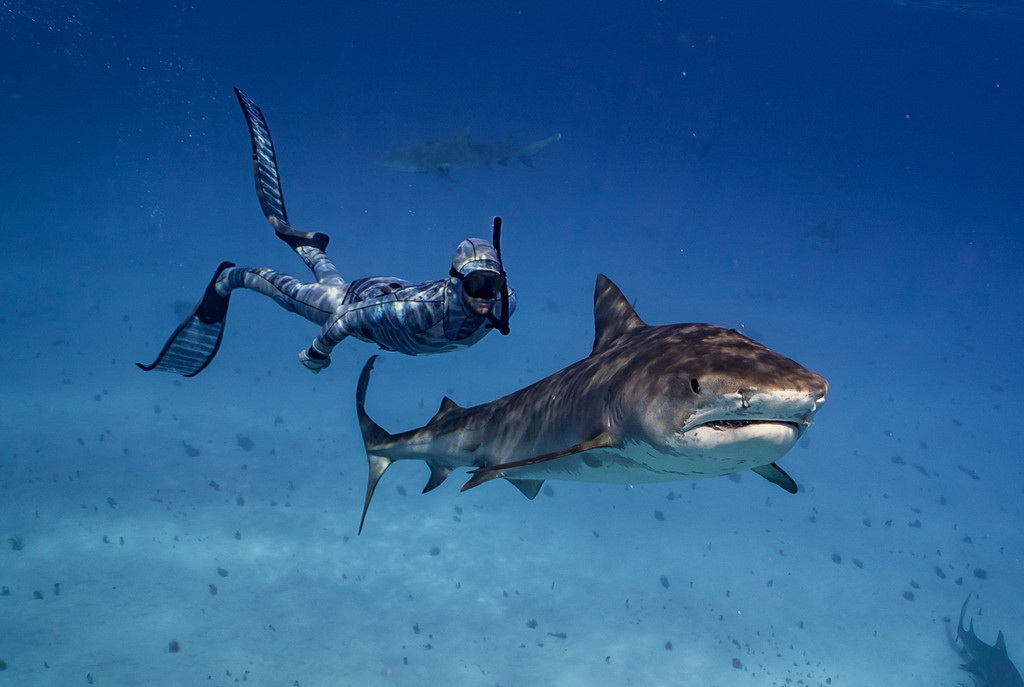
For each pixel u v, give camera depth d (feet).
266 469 73.97
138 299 136.56
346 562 61.05
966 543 72.54
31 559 56.34
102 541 59.31
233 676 47.60
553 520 70.85
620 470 9.84
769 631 58.08
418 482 75.51
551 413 11.02
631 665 52.90
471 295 10.83
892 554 69.87
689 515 74.33
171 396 88.07
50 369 91.91
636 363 9.25
